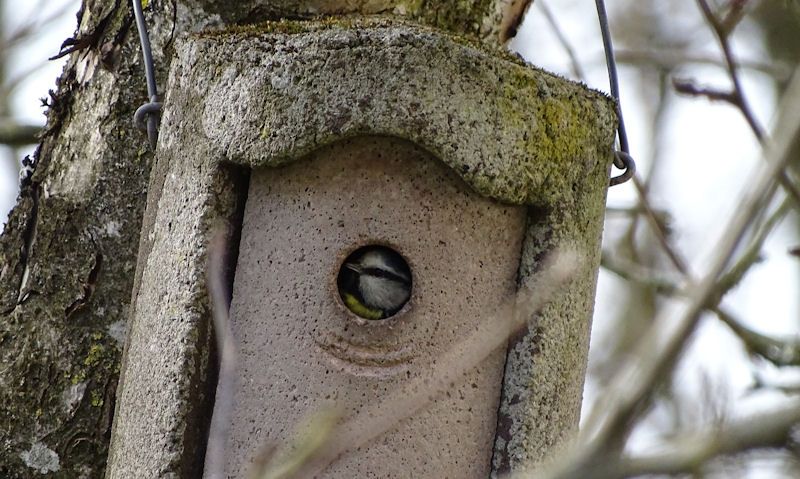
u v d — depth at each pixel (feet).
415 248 21.36
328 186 21.49
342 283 22.53
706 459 12.62
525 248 21.77
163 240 22.34
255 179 21.83
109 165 26.66
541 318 21.54
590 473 12.46
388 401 21.11
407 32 21.15
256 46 21.61
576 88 22.16
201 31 23.54
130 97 26.63
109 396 26.25
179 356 21.47
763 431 12.68
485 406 21.54
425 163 21.43
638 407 12.57
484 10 26.89
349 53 21.12
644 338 13.79
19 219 27.35
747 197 14.56
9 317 26.78
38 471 26.09
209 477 21.24
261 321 21.54
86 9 27.84
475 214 21.57
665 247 25.99
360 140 21.40
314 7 25.70
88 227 26.68
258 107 21.36
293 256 21.53
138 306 22.80
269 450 16.67
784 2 33.35
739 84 22.38
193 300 21.50
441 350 21.31
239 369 21.49
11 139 32.42
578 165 21.94
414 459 21.18
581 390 22.49
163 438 21.47
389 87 20.99
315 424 21.06
